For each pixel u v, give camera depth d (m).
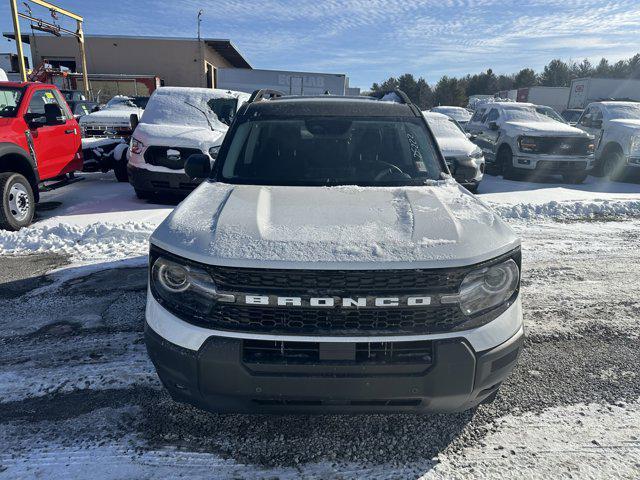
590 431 2.59
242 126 3.53
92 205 7.99
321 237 2.17
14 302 4.22
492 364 2.14
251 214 2.41
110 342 3.52
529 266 5.36
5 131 6.35
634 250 5.96
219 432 2.55
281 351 2.05
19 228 6.44
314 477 2.25
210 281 2.08
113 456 2.37
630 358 3.39
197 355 2.06
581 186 10.98
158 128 8.15
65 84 31.05
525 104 12.93
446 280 2.06
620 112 12.59
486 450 2.44
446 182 3.16
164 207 7.84
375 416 2.69
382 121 3.57
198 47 37.00
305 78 24.77
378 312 2.04
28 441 2.47
